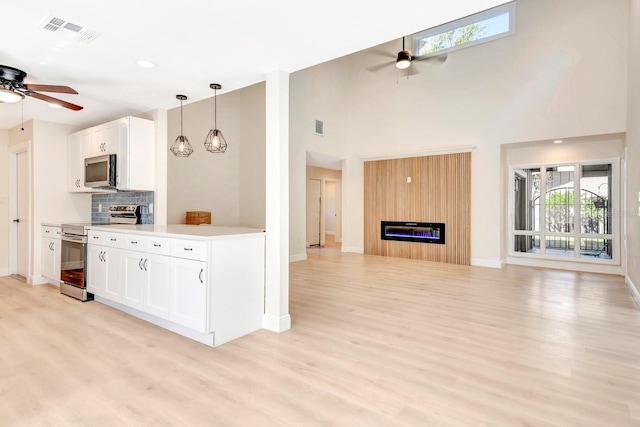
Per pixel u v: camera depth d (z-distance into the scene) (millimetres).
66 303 3705
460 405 1860
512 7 6004
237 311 2811
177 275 2766
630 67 4648
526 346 2664
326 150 7668
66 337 2756
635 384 2098
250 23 2168
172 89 3418
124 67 2867
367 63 7902
